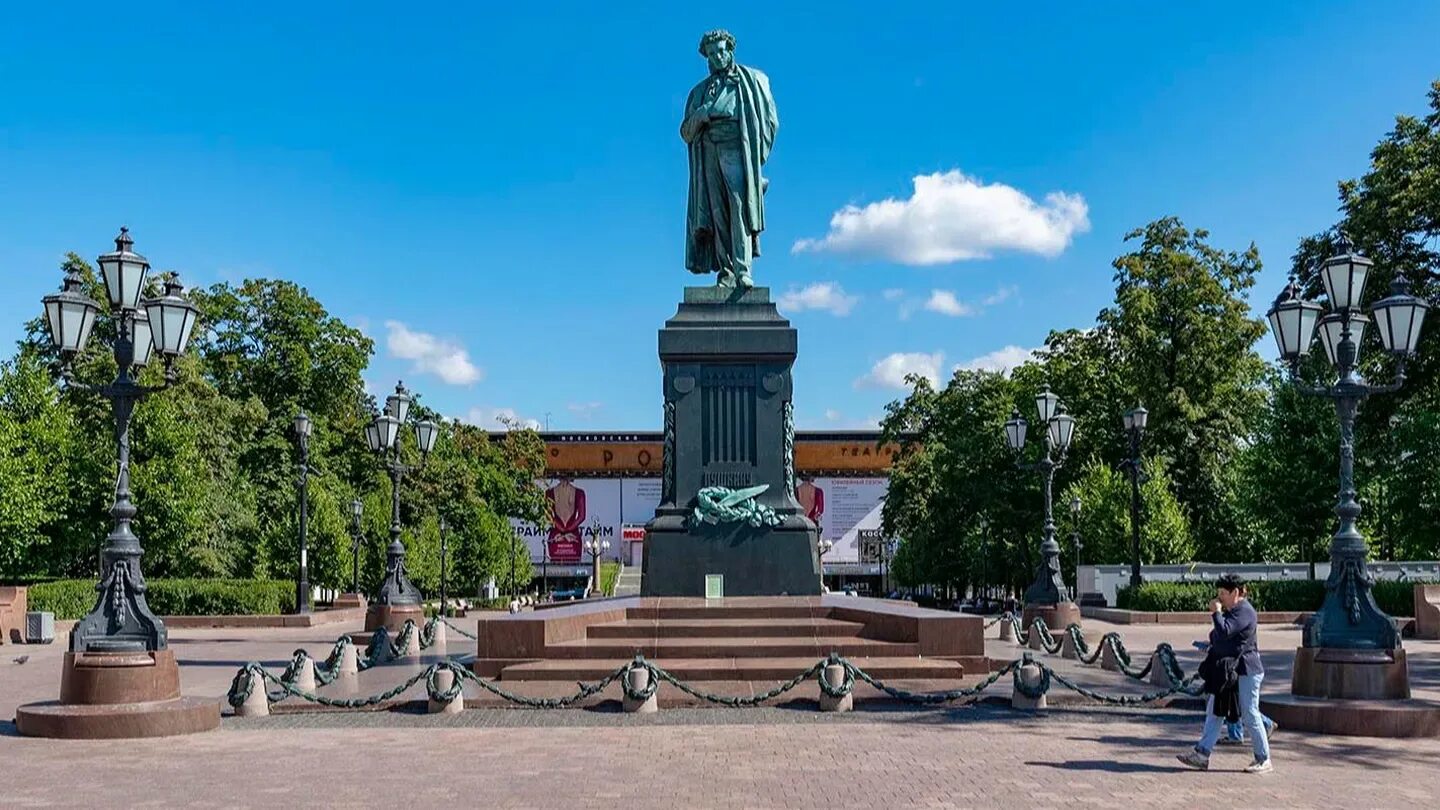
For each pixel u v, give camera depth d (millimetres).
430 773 11633
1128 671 18531
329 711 16172
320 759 12523
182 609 42188
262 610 42750
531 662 18344
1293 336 15055
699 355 23562
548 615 19250
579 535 111562
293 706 16297
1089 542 49938
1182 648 27641
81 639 14898
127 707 14492
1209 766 11617
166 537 43938
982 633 18547
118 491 15359
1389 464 42031
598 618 19953
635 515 112062
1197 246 51281
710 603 21172
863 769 11641
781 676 17750
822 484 112375
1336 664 14109
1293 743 12977
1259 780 10977
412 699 16578
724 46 24953
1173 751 12609
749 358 23594
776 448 23438
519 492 86062
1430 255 39125
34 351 46250
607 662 18281
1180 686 16156
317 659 26062
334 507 55375
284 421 56562
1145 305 49156
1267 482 44031
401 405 30188
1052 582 31062
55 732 14109
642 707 15703
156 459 43688
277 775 11609
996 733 13930
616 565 98750
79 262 47656
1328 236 41719
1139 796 10289
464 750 13016
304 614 41000
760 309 23812
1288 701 14047
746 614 20312
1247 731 12055
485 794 10578
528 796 10469
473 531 71500
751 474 23359
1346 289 14945
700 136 24766
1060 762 11961
